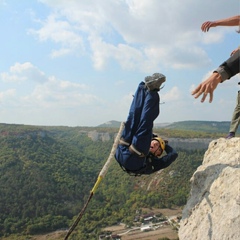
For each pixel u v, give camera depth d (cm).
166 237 7656
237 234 394
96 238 8644
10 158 12900
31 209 10175
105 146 18038
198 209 500
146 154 546
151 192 11306
